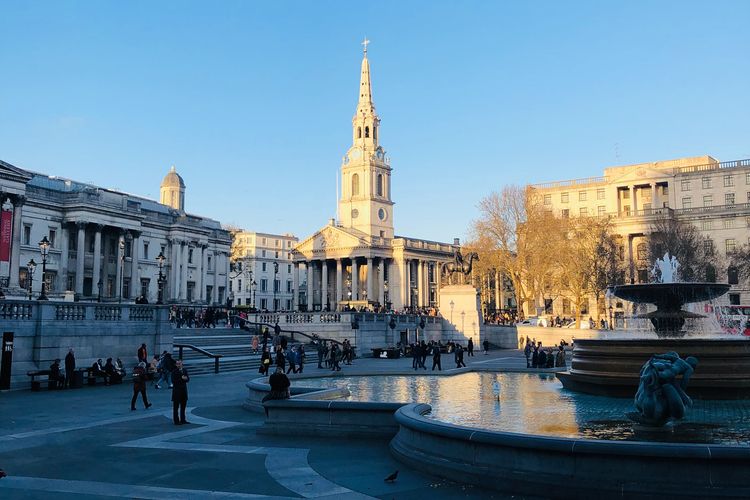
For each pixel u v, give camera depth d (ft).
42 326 95.14
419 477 37.86
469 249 260.62
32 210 254.27
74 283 268.00
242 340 163.32
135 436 52.54
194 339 152.25
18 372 91.40
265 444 48.65
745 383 58.75
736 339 61.77
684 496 30.48
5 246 206.90
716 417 50.03
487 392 72.08
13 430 55.67
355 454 44.65
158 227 311.47
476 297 213.87
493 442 35.17
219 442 49.60
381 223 439.63
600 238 259.39
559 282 252.83
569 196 371.76
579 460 32.68
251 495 34.04
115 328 107.14
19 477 38.27
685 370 45.42
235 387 92.63
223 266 359.25
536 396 66.90
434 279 444.96
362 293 400.88
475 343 210.59
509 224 257.96
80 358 100.68
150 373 100.94
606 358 65.46
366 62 451.53
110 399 78.69
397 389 76.89
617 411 54.60
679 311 79.87
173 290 311.47
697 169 347.56
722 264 288.51
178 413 62.54
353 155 443.73
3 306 90.84
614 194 358.02
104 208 273.13
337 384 84.23
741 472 30.50
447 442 38.11
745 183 327.26
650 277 266.98
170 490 35.06
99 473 39.27
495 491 34.47
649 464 31.48
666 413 44.60
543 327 224.12
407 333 198.29
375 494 34.09
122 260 278.46
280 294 499.92
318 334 179.11
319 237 424.87
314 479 37.50
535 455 33.91
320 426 51.83
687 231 267.39
